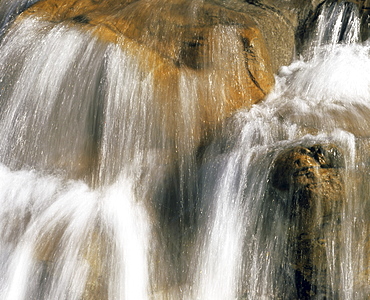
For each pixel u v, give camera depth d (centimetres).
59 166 653
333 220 505
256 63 704
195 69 682
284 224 512
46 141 672
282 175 511
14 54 725
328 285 521
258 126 618
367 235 523
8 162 682
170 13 732
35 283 530
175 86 657
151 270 542
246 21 737
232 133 621
